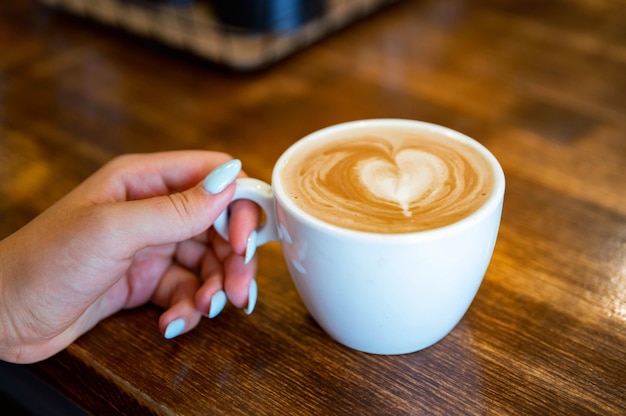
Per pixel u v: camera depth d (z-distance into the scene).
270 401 0.31
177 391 0.31
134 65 0.58
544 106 0.50
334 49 0.59
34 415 0.39
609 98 0.51
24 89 0.56
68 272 0.31
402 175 0.32
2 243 0.32
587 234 0.39
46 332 0.32
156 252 0.36
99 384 0.33
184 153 0.37
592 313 0.34
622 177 0.43
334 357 0.33
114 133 0.50
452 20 0.63
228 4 0.56
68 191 0.44
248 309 0.34
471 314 0.34
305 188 0.32
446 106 0.51
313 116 0.50
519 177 0.43
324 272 0.30
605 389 0.30
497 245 0.38
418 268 0.28
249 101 0.53
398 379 0.31
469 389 0.31
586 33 0.60
